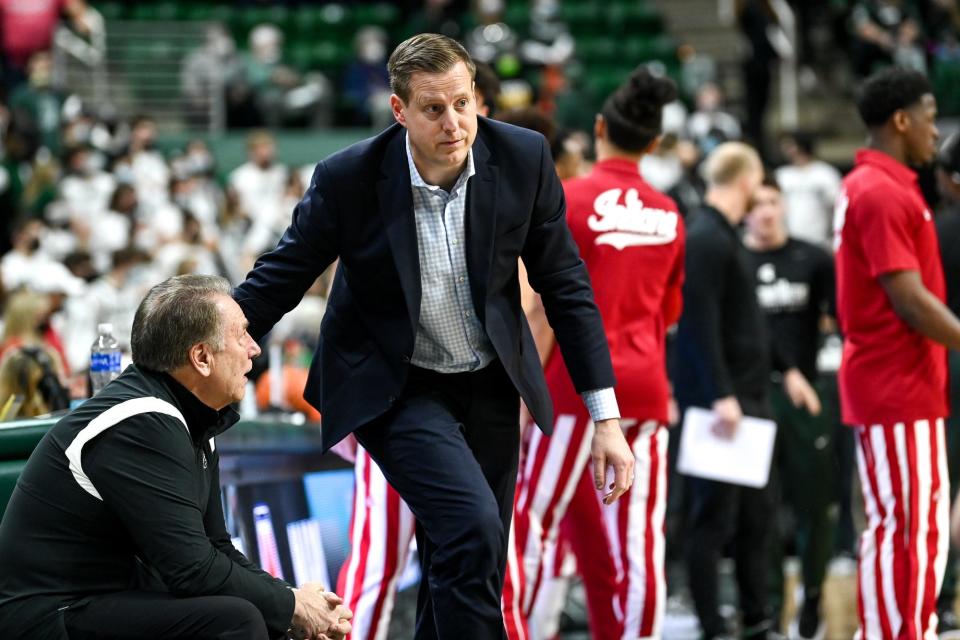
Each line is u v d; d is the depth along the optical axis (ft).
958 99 144.97
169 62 158.51
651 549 40.29
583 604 52.29
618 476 30.83
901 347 39.50
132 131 125.39
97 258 103.09
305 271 30.86
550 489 40.06
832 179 97.14
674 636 51.83
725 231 47.32
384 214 29.78
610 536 40.45
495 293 30.32
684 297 47.29
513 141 30.45
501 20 151.64
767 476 48.73
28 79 146.00
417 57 28.50
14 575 29.43
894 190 39.19
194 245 100.68
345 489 44.09
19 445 34.04
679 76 161.99
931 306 38.50
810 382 52.70
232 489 39.88
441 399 30.73
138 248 77.87
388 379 30.22
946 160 47.52
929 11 154.71
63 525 29.40
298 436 43.80
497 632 29.35
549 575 42.83
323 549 42.32
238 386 30.60
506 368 30.07
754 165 47.73
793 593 59.93
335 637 31.27
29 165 120.26
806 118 157.28
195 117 151.23
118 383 30.27
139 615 29.17
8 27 148.36
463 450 29.96
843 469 59.72
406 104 28.78
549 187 30.73
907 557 39.11
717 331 47.01
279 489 41.50
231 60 152.15
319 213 30.25
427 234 29.94
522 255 31.45
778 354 52.06
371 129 150.51
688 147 105.50
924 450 39.50
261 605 30.17
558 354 39.75
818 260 52.42
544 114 42.83
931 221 39.96
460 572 29.04
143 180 119.44
